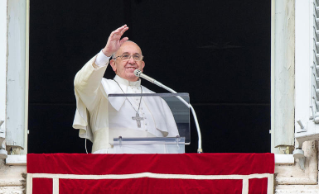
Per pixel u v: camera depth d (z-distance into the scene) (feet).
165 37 114.62
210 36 114.62
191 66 116.88
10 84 86.22
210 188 79.25
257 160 80.43
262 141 117.70
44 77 115.96
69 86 116.16
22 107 87.56
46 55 115.14
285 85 88.48
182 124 81.92
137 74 84.94
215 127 117.91
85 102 88.89
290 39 89.10
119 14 112.78
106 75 114.93
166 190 79.05
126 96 83.15
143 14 112.78
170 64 116.67
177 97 82.58
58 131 116.47
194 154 79.66
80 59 115.65
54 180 79.41
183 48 115.55
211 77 117.39
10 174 81.05
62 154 79.82
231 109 117.80
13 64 86.89
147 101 83.20
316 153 82.94
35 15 112.47
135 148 81.51
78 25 113.50
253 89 117.29
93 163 79.41
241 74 116.98
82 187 79.10
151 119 82.99
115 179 79.15
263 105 117.50
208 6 111.65
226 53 115.85
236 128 117.91
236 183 79.56
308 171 82.53
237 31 113.91
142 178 79.05
